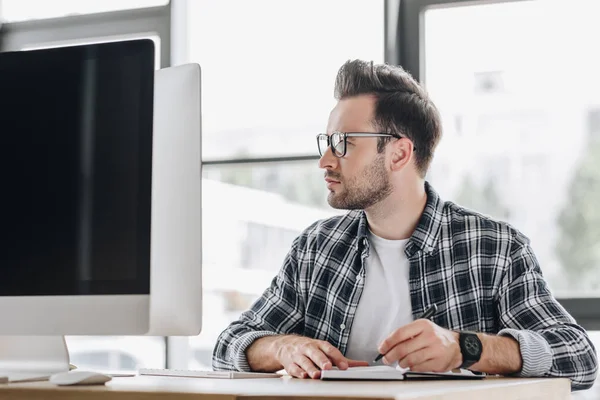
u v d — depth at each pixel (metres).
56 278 1.17
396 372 1.26
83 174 1.17
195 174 1.24
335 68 3.03
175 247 1.24
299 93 3.06
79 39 3.34
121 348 3.17
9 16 3.44
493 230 1.83
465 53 2.88
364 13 3.00
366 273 1.85
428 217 1.85
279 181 3.06
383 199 1.84
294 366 1.40
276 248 3.05
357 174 1.84
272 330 1.92
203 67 3.16
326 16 3.04
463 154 2.83
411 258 1.83
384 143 1.84
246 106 3.10
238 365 1.64
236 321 1.90
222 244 3.10
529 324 1.70
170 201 1.25
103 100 1.18
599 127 2.74
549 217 2.76
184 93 1.26
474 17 2.88
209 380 1.21
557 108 2.78
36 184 1.19
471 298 1.79
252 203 3.08
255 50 3.11
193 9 3.20
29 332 1.17
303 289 1.92
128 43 1.17
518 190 2.79
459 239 1.83
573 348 1.57
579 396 2.58
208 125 3.12
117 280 1.13
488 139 2.82
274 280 2.01
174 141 1.26
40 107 1.21
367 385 1.10
